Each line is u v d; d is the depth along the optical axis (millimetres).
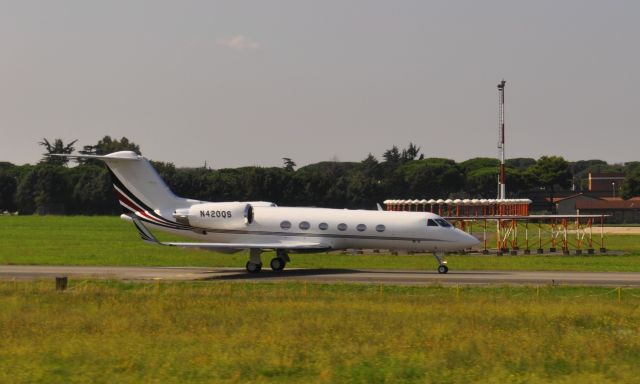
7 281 131750
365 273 152000
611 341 77250
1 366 66438
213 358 68562
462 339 77875
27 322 88438
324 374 63156
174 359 68312
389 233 155000
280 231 157500
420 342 76000
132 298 110312
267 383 61125
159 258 187000
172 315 93188
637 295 120438
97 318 91250
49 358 69312
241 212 158125
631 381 62469
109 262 176250
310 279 139625
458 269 164250
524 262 182875
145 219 162500
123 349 72625
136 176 162125
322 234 156750
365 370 64812
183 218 159500
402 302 107250
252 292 118688
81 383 61219
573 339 78438
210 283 131750
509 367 66938
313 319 89625
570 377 63750
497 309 98375
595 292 122875
